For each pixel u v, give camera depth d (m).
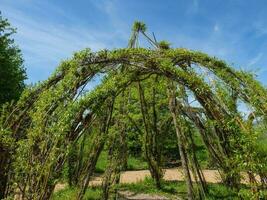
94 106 5.98
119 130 9.16
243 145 5.70
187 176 7.78
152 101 11.43
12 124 6.69
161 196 11.13
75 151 10.30
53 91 5.98
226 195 10.48
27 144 5.87
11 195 6.46
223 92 6.05
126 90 9.34
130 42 9.66
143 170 17.95
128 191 11.84
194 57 6.45
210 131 8.67
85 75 6.16
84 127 5.91
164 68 6.29
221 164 8.73
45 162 5.61
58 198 9.48
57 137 5.57
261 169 5.62
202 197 9.45
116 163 9.16
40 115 5.80
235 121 5.85
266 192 5.57
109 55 6.37
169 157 17.91
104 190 9.15
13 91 18.42
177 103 8.55
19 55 19.66
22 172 5.83
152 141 11.98
